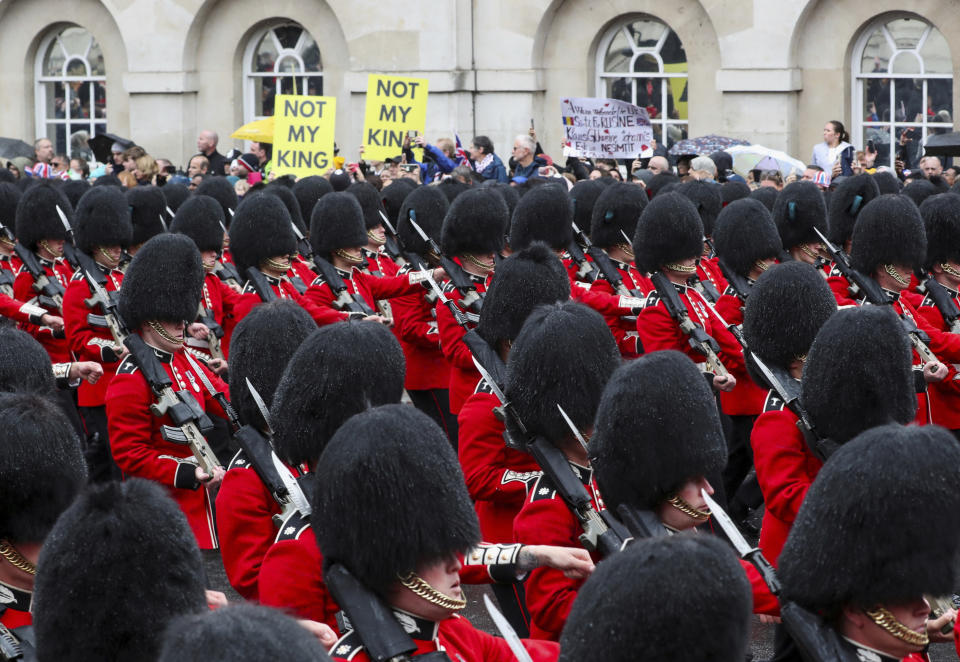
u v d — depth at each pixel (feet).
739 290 52.49
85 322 49.78
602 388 28.25
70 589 19.03
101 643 18.95
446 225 50.49
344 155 122.42
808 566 20.83
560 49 116.57
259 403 27.53
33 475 24.23
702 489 25.30
